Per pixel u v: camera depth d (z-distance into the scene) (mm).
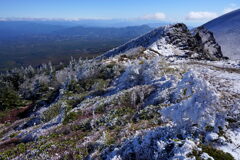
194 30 64812
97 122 14766
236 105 9586
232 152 6707
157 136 8211
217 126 7387
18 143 16828
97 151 9898
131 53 49781
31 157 11852
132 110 15445
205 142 7156
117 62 41656
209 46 59156
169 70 24391
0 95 47344
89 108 19141
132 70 25141
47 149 12117
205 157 6309
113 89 25812
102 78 35531
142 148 8055
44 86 65500
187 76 8484
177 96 13594
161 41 54625
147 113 13250
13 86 85438
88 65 44656
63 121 17844
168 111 8109
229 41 78688
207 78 17281
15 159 12375
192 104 7418
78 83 36312
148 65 25000
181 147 6816
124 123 13094
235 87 14000
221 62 31484
